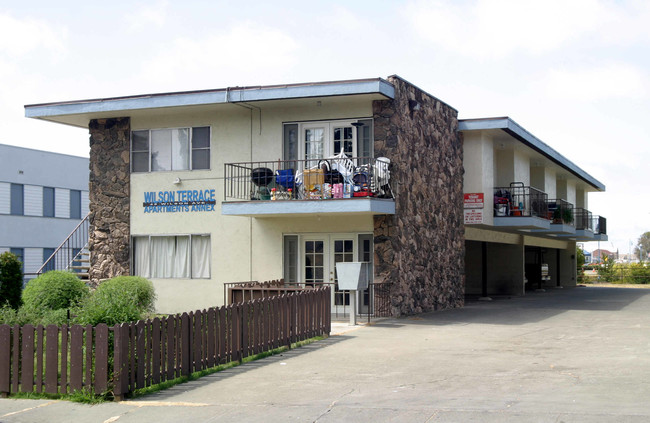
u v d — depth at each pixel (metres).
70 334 9.61
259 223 20.77
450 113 23.83
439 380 10.08
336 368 11.26
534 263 40.38
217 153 21.22
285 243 20.53
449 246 23.31
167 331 10.16
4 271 20.67
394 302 18.95
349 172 18.80
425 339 14.62
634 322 18.11
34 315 14.14
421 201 20.91
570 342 13.99
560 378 9.98
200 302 21.25
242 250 20.91
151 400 9.32
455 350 13.00
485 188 25.23
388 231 19.11
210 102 19.86
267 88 19.28
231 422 8.15
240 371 11.16
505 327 16.88
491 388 9.40
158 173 21.75
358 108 19.70
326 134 20.11
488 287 33.12
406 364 11.50
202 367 10.88
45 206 39.75
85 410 8.92
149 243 21.81
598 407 7.99
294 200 18.61
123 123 22.08
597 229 43.31
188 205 21.44
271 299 12.95
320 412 8.36
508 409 8.05
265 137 20.72
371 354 12.62
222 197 21.14
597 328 16.64
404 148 19.67
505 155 28.06
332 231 19.89
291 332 13.65
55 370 9.66
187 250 21.48
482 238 27.61
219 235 21.14
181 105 20.17
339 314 19.73
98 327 9.42
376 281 19.12
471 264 33.62
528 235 33.50
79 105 21.27
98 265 22.17
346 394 9.30
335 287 19.89
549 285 44.16
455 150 24.22
